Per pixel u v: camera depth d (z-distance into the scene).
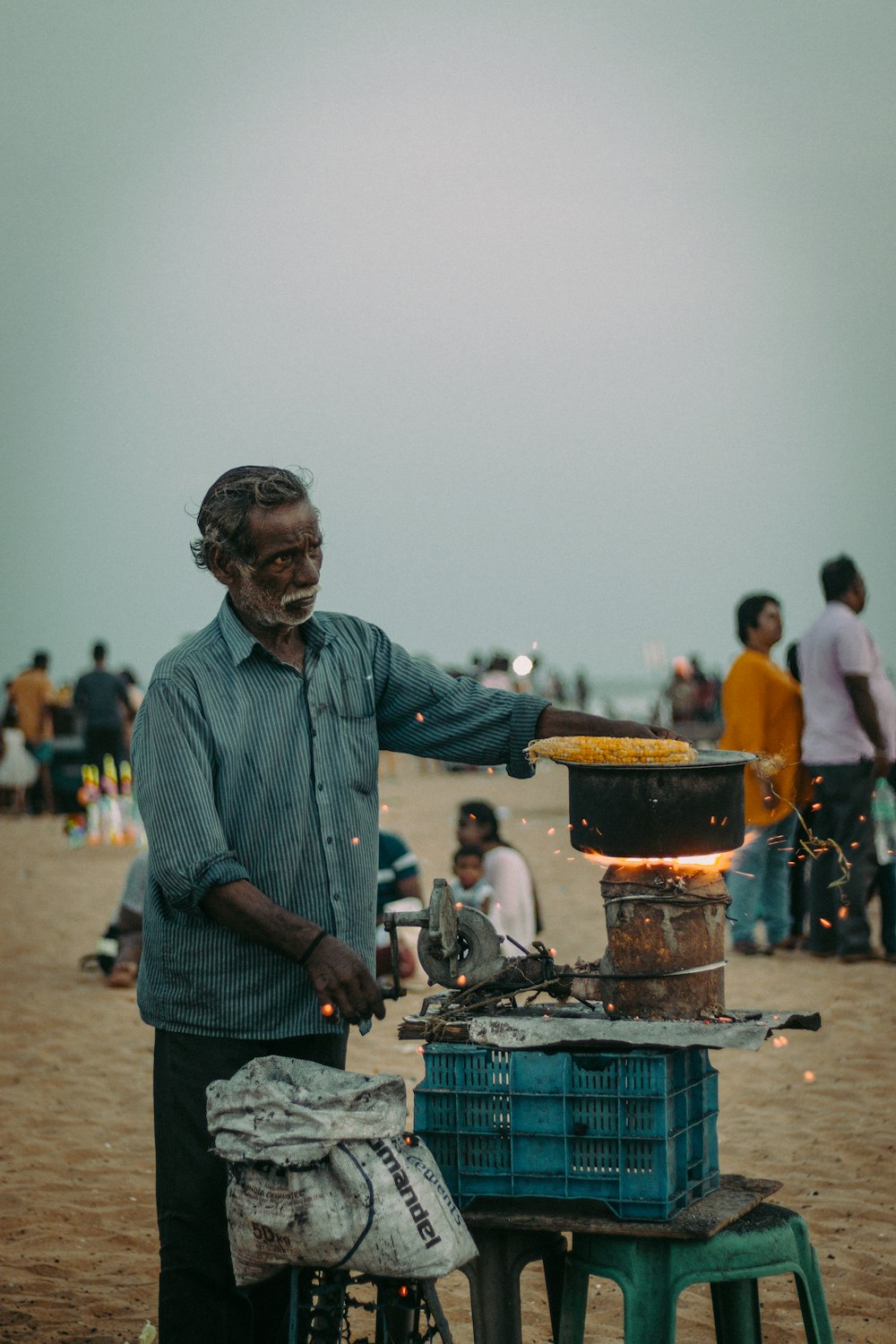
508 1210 2.88
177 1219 3.03
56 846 17.22
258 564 2.98
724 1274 2.82
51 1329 3.93
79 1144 5.68
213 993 3.02
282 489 2.99
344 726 3.15
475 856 7.24
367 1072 6.56
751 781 8.49
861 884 8.51
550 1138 2.86
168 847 2.94
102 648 20.03
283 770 3.05
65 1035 7.59
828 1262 4.30
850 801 8.36
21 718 21.47
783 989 7.94
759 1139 5.54
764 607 8.52
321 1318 2.96
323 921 3.07
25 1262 4.44
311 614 3.07
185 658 3.07
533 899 7.14
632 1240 2.82
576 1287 2.90
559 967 3.25
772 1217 2.95
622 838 2.89
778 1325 3.88
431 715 3.28
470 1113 2.92
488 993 3.12
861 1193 4.91
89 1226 4.77
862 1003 7.63
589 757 2.92
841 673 8.24
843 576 8.29
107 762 19.86
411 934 8.47
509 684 18.45
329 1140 2.69
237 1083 2.83
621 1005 2.94
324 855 3.08
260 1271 2.83
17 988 8.84
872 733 8.24
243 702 3.05
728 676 8.54
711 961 2.95
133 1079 6.71
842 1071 6.46
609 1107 2.83
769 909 9.01
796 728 8.51
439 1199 2.77
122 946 8.96
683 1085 2.92
